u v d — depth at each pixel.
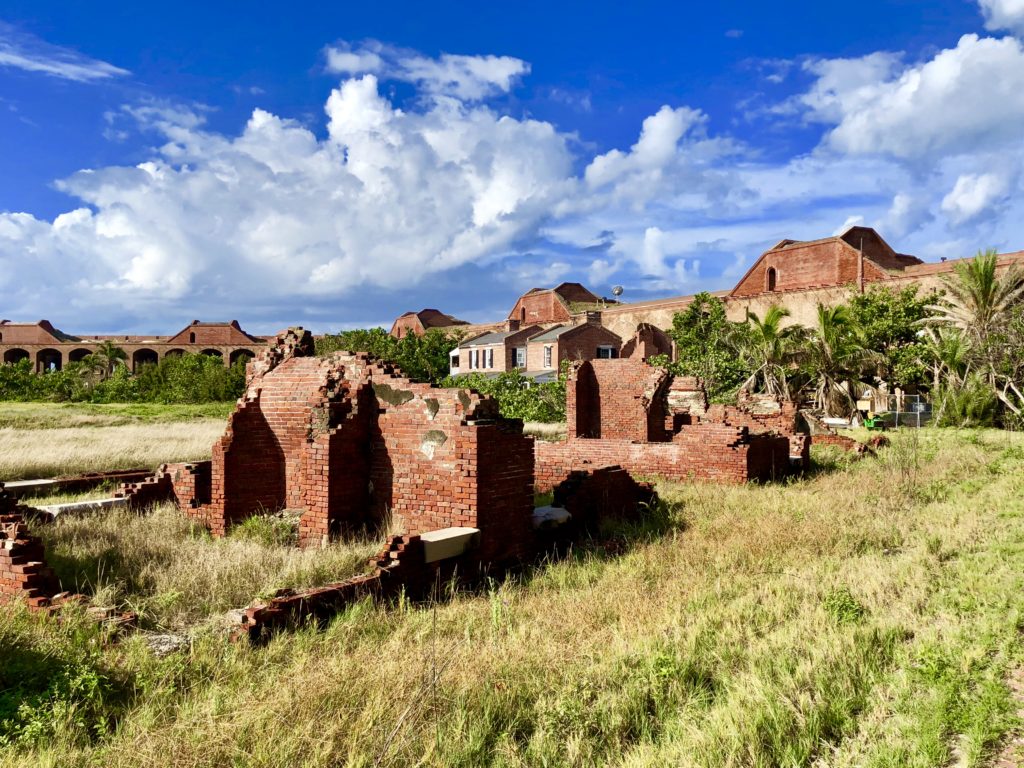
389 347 59.41
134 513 11.72
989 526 10.36
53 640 5.69
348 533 9.77
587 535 11.23
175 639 6.10
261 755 4.16
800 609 6.95
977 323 32.34
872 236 56.81
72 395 55.97
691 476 16.45
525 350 62.31
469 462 9.02
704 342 40.41
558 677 5.50
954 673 5.26
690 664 5.71
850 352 33.81
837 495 13.61
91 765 4.15
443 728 4.62
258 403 11.59
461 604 7.57
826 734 4.71
